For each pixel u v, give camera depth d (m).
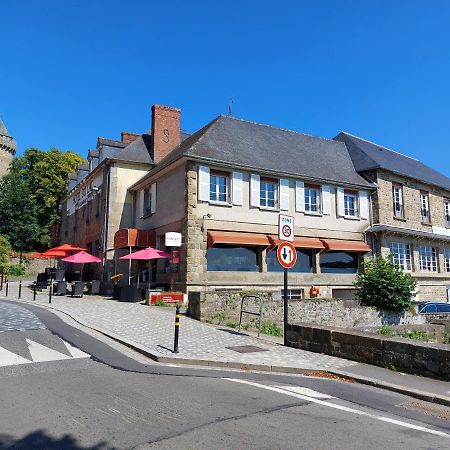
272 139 24.36
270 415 5.25
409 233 24.72
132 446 4.19
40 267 40.72
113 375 6.99
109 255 23.83
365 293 17.05
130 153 25.28
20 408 5.23
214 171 19.83
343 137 29.17
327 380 7.58
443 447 4.49
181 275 18.66
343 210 23.33
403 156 32.38
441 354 7.50
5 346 8.73
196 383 6.70
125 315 13.88
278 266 21.06
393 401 6.39
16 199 44.78
